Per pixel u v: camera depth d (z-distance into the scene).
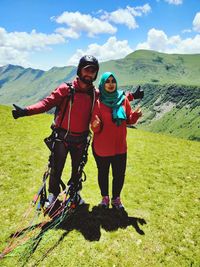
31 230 2.37
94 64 2.17
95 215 2.60
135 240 2.35
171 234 2.47
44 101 2.24
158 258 2.20
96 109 2.32
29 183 3.22
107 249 2.22
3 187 3.07
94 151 2.48
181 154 4.80
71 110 2.27
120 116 2.29
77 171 2.53
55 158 2.39
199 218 2.75
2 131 5.34
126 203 2.91
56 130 2.36
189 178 3.69
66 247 2.21
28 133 5.43
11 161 3.79
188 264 2.16
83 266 2.06
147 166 4.04
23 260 2.06
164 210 2.84
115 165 2.52
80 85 2.24
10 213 2.59
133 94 2.51
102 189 2.63
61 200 2.75
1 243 2.22
